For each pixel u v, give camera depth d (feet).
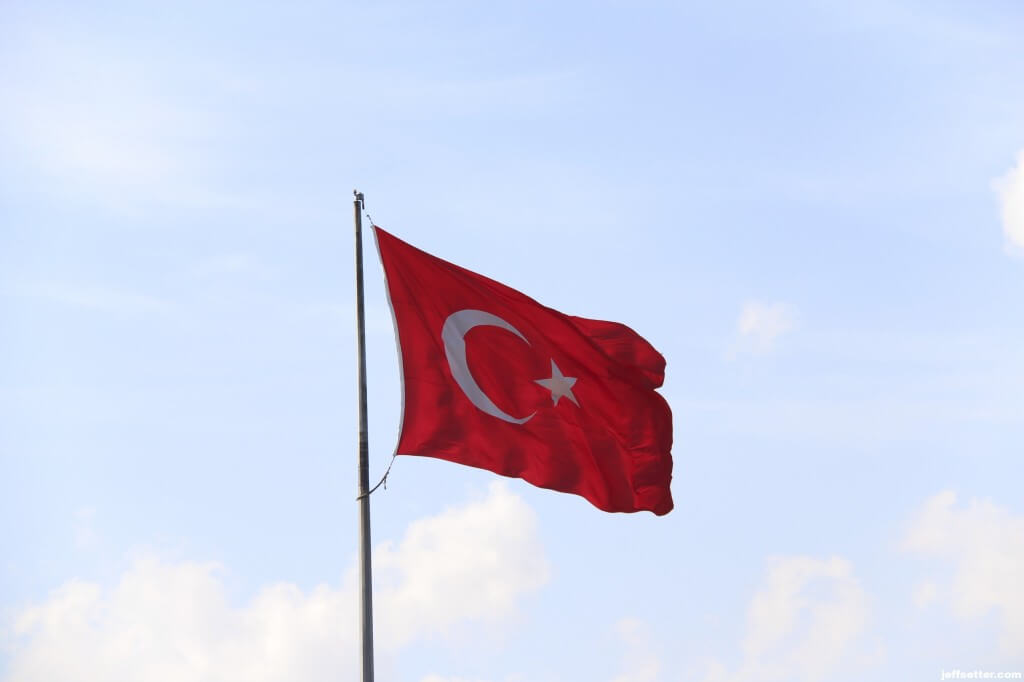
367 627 96.12
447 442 105.70
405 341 106.73
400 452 103.96
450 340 108.27
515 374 109.81
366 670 95.09
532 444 108.68
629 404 112.88
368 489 100.53
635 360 113.29
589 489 110.42
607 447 111.55
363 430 101.71
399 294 107.86
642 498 112.27
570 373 111.65
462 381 107.45
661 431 113.91
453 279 110.01
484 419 107.24
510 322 110.83
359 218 107.34
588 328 113.91
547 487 108.58
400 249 108.99
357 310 104.94
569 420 110.52
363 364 103.76
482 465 106.32
